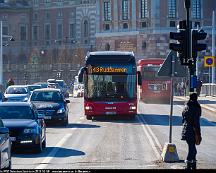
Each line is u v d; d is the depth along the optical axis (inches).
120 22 7096.5
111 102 2500.0
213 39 4741.6
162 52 6796.3
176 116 2849.4
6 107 1533.0
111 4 7165.4
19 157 1360.7
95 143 1663.4
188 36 1413.6
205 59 3907.5
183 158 1352.1
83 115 2896.2
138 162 1282.0
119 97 2502.5
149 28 6850.4
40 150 1446.9
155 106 3745.1
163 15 6786.4
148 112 3147.1
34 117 1507.1
